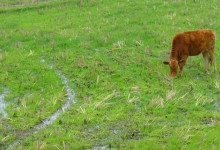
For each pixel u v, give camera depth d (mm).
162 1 47250
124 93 27141
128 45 35656
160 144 21312
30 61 33188
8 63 32750
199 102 25750
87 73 30328
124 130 23000
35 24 42844
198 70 31094
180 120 23938
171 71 28922
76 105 26031
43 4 49938
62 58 33406
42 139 22344
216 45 35312
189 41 29672
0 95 27969
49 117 24812
